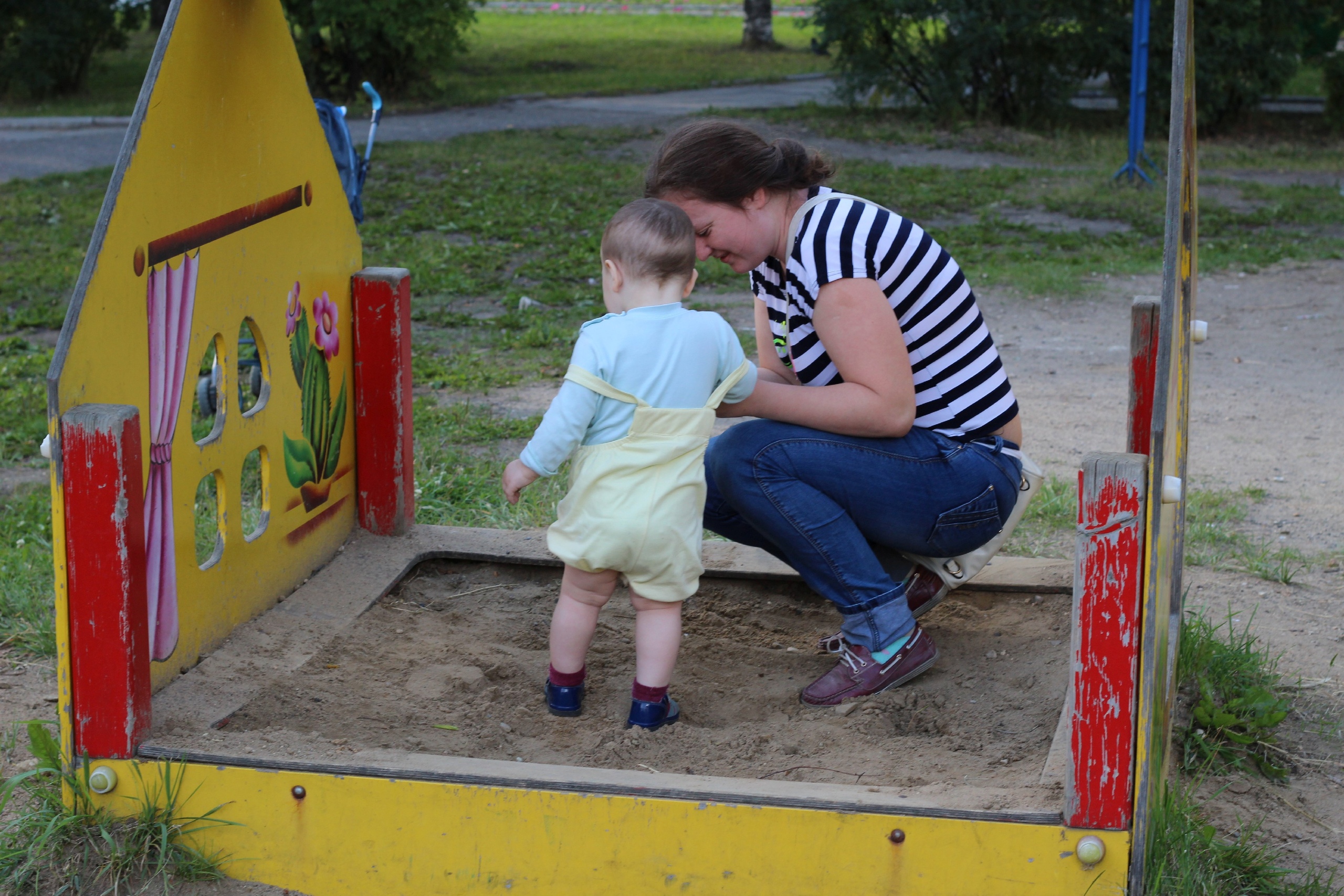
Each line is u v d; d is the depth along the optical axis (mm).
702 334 2646
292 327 3207
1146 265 10367
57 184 13852
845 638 2920
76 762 2359
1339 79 18562
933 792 2236
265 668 2857
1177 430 2414
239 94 2846
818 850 2176
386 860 2279
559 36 35438
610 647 3250
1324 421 6305
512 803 2232
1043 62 18375
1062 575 3445
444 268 10133
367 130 18672
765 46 31531
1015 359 7672
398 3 20516
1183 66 2025
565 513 2701
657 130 18297
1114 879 2115
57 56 21125
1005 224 12109
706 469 2967
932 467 2752
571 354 7730
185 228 2637
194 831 2320
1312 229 11891
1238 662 3328
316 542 3432
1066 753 2355
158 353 2559
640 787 2213
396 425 3613
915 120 18938
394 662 3004
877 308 2635
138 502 2322
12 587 3779
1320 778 2885
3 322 8273
